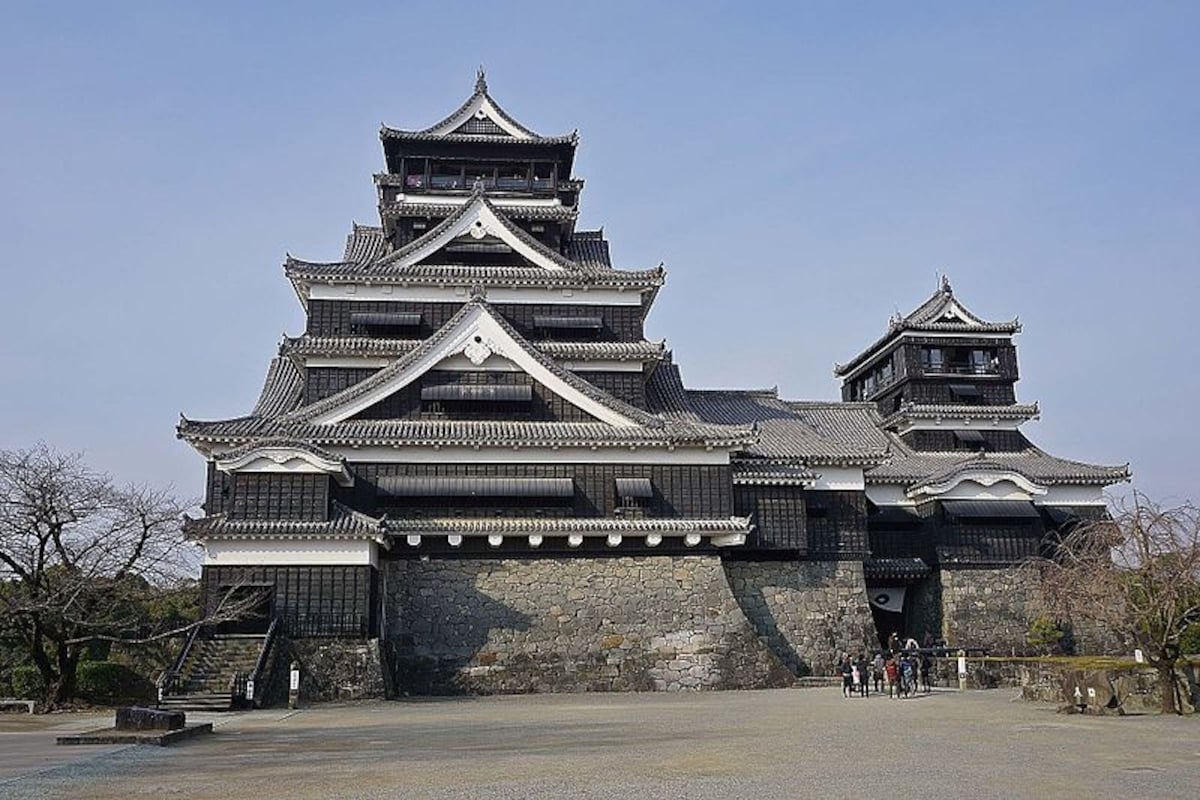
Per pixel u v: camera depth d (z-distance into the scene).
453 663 34.22
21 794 12.26
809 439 45.19
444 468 36.19
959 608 45.56
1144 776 13.63
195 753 16.69
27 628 30.58
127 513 31.70
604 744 17.67
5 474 30.23
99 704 31.97
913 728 20.67
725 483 37.75
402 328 41.34
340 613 31.52
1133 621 24.41
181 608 38.09
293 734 20.17
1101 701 24.17
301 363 40.44
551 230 49.03
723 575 36.78
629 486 36.59
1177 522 23.89
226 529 31.28
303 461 32.84
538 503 36.28
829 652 40.56
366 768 14.55
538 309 42.91
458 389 37.81
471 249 44.06
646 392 44.84
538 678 34.50
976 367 55.25
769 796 11.86
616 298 43.38
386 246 49.53
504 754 16.20
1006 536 46.84
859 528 42.88
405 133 48.50
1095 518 48.03
